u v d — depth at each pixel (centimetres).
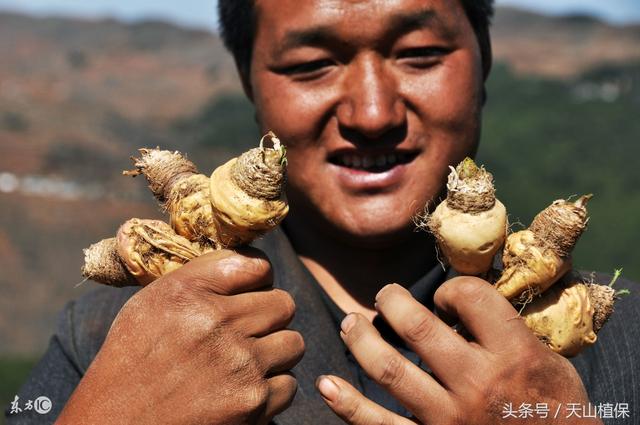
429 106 185
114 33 9819
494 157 4600
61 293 3067
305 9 184
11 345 2666
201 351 152
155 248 162
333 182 192
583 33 9900
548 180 4291
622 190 4128
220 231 155
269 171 149
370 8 181
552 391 153
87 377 154
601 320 165
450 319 168
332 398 158
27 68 7938
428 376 155
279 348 158
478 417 152
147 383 151
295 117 189
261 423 159
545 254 155
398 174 189
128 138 5425
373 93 182
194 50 9369
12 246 3297
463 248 155
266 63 194
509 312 153
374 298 206
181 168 167
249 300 155
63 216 3700
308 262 211
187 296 153
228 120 5997
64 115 5816
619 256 3030
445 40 186
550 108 5962
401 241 196
